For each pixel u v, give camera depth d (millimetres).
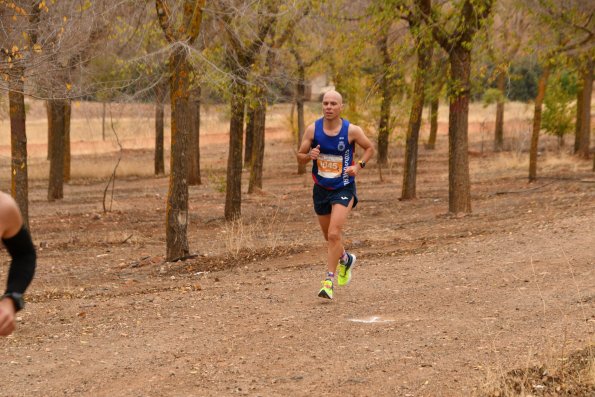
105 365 8914
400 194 32594
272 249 17000
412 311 10711
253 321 10641
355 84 36562
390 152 51250
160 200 33562
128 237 22016
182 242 16781
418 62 23250
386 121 33750
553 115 47219
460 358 8398
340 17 22094
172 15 16094
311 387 7812
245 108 23172
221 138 77438
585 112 41844
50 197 34156
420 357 8539
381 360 8523
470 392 7332
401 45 21469
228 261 16188
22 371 8781
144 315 11391
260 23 21062
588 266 12469
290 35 23953
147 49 21328
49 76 15484
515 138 61000
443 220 21469
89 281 15391
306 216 25969
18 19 14836
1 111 22969
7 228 4309
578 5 23219
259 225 23453
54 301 12891
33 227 25281
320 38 25781
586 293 10766
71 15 15250
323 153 11172
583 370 7695
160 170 49188
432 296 11508
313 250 16797
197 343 9664
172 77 16203
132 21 20016
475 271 12977
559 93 46594
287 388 7824
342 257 11617
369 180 40594
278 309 11289
